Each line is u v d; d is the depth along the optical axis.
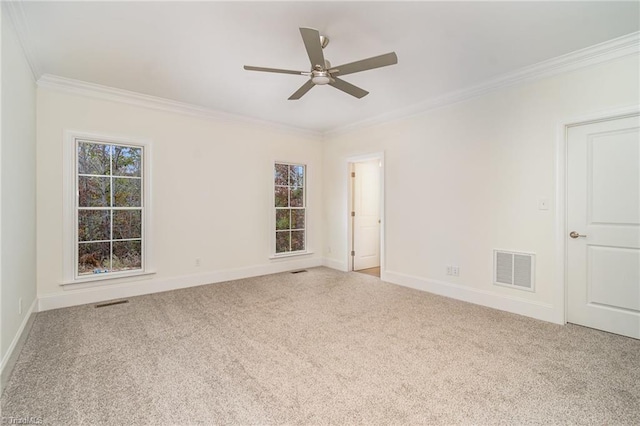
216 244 4.64
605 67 2.73
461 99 3.74
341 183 5.53
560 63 2.92
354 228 5.54
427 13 2.21
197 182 4.44
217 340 2.66
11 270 2.28
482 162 3.58
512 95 3.32
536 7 2.15
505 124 3.38
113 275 3.78
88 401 1.83
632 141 2.67
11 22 2.21
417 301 3.74
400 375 2.12
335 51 2.75
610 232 2.80
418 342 2.62
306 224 5.77
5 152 2.10
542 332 2.82
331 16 2.25
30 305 2.99
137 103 3.91
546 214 3.11
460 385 2.00
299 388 1.97
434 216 4.08
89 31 2.45
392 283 4.59
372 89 3.68
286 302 3.71
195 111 4.35
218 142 4.63
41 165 3.33
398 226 4.53
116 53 2.81
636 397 1.87
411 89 3.68
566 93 2.95
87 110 3.60
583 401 1.84
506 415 1.72
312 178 5.80
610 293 2.81
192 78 3.36
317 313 3.33
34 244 3.19
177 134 4.25
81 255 3.66
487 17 2.26
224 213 4.71
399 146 4.51
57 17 2.25
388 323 3.04
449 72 3.21
